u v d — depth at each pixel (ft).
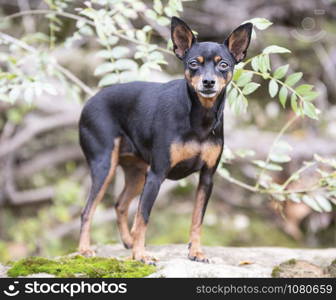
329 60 38.81
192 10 38.70
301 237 37.11
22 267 17.67
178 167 19.25
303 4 39.14
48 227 36.99
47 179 40.27
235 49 19.15
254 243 35.86
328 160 21.49
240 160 36.19
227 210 38.52
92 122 20.94
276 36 38.40
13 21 39.58
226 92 20.65
